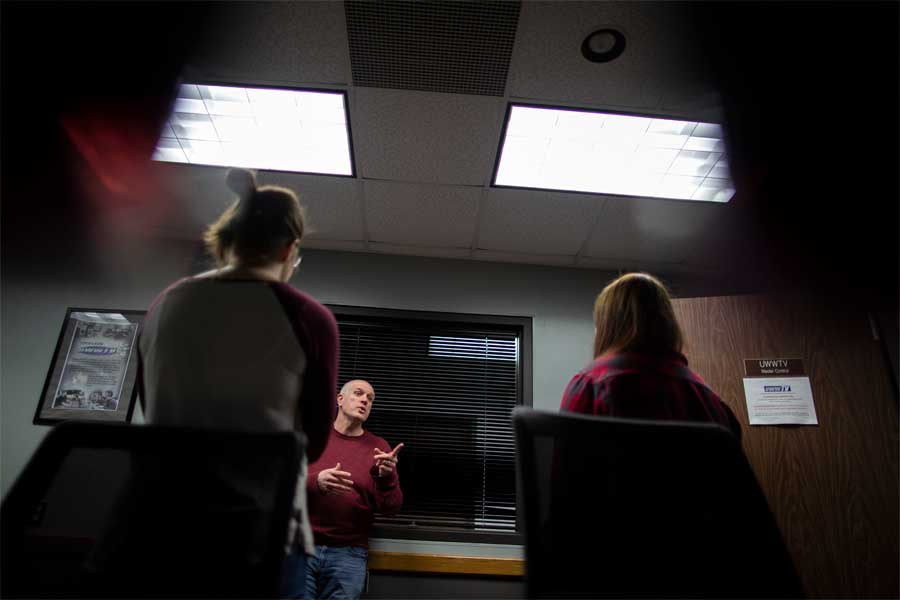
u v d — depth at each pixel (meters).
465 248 3.08
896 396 2.22
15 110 2.12
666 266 3.17
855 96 1.91
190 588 0.58
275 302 0.88
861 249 2.59
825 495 2.09
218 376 0.81
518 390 2.95
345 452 2.33
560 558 0.59
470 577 2.47
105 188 2.64
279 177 2.53
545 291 3.16
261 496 0.64
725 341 2.41
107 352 2.76
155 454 0.66
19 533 0.60
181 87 2.02
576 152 2.30
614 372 0.92
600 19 1.68
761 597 0.57
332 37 1.78
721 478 0.63
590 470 0.64
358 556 2.07
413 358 2.98
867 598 1.92
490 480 2.73
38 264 2.87
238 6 1.67
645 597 0.58
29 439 2.56
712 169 2.37
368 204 2.71
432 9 1.66
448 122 2.13
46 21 1.73
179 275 2.96
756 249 2.95
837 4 1.57
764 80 1.88
